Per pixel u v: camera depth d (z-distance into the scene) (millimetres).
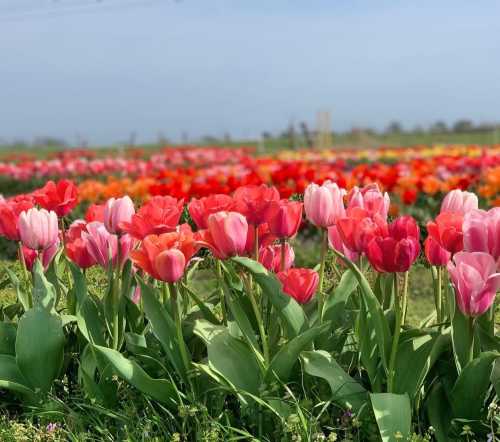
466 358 1191
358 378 1328
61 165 6199
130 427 1291
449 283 1288
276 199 1282
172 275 1186
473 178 3877
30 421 1350
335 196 1284
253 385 1281
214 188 3092
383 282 1368
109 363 1337
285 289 1253
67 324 1551
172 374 1380
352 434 1249
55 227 1407
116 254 1396
